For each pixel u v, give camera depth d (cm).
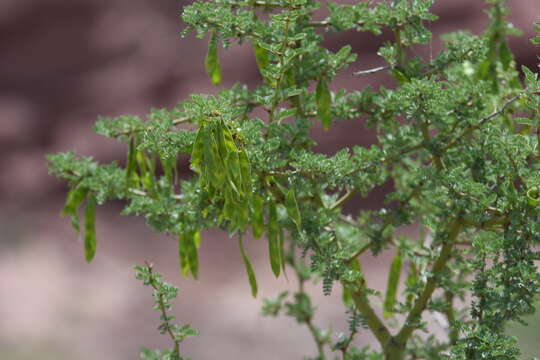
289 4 126
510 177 128
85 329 373
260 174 127
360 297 136
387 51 133
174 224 138
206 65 135
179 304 403
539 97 125
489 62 141
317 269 129
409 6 131
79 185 141
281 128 131
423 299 135
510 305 124
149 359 137
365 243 143
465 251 132
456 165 131
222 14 127
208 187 124
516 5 323
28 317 383
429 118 130
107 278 434
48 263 448
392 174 140
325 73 132
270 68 128
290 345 347
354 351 140
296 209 127
